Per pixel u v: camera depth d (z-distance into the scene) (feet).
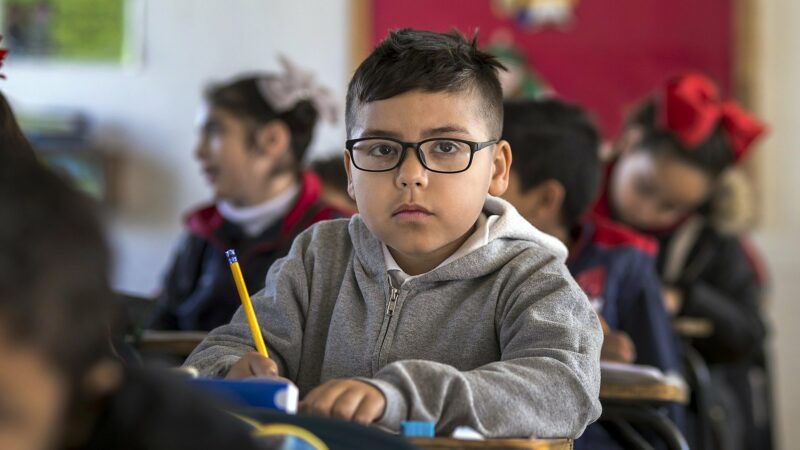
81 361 1.86
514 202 7.88
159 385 2.06
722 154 10.16
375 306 4.43
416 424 3.35
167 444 2.00
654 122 10.18
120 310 2.06
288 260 4.68
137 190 14.02
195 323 9.05
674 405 7.93
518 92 13.74
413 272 4.48
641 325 8.26
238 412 2.81
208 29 14.07
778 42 13.92
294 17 14.08
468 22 14.12
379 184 4.25
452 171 4.23
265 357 3.89
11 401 1.79
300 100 9.63
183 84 14.03
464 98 4.30
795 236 13.80
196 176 14.01
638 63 14.11
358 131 4.35
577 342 3.98
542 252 4.43
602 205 10.38
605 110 14.14
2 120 4.69
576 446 7.11
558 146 7.93
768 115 13.91
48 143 13.75
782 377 13.84
